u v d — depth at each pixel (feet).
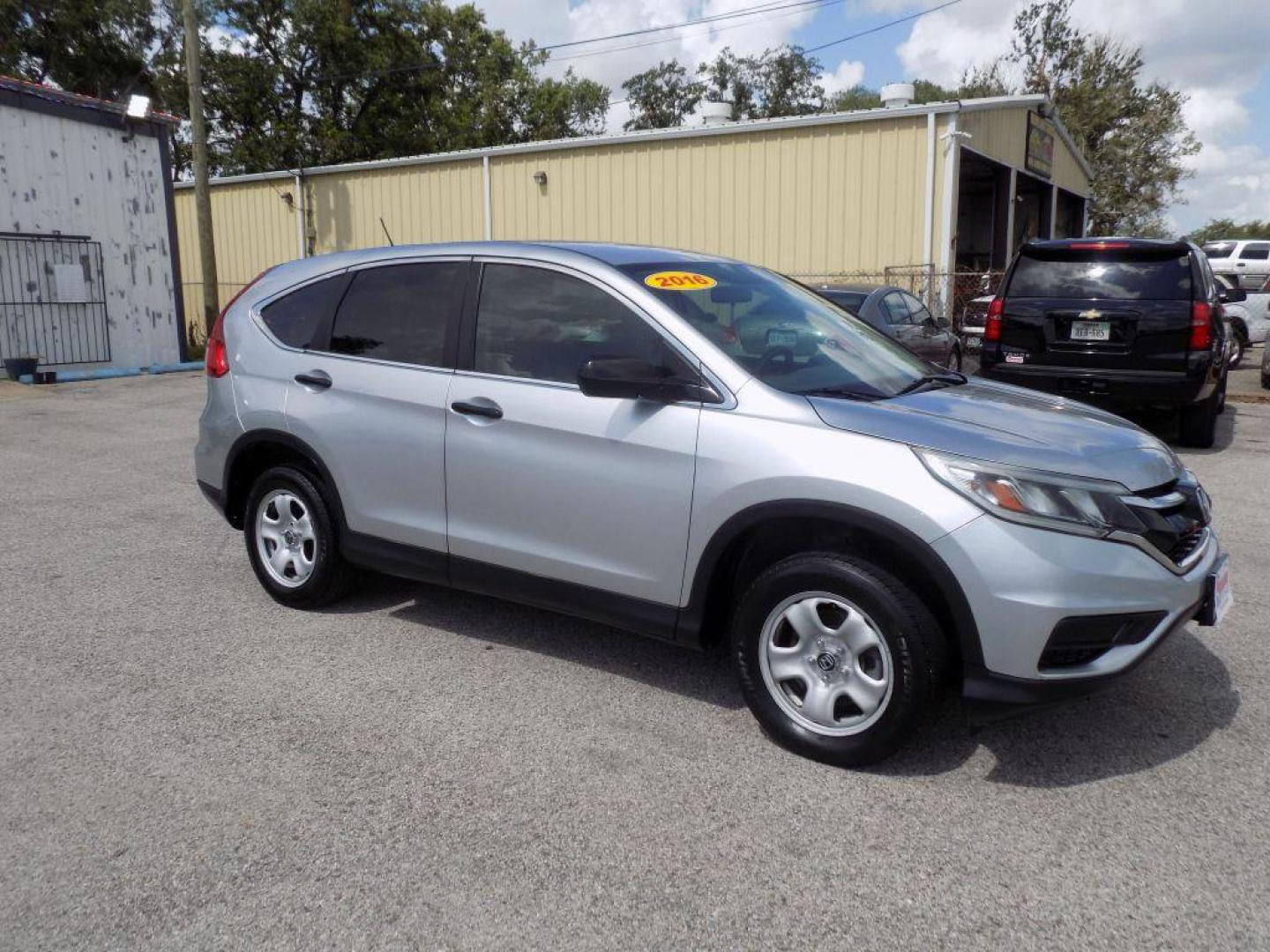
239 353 16.51
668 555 12.18
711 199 56.75
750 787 10.89
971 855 9.65
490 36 137.80
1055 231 81.30
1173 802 10.64
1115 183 132.98
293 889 9.02
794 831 10.03
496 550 13.67
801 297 15.30
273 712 12.62
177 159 118.62
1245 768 11.38
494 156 63.77
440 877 9.22
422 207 67.97
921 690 10.70
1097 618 10.36
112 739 11.86
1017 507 10.32
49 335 51.26
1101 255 29.32
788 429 11.40
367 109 124.77
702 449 11.78
